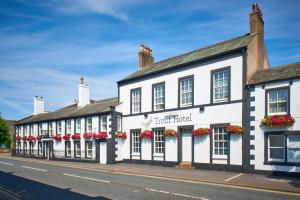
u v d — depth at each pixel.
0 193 12.14
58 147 35.06
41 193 12.10
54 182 15.12
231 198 10.88
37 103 47.38
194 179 15.66
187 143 21.97
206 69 21.06
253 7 21.03
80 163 28.16
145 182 14.99
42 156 38.00
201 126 20.91
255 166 17.56
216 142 20.03
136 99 26.97
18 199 11.00
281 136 16.97
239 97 18.83
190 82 22.14
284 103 16.81
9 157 40.56
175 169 20.73
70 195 11.63
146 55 31.19
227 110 19.41
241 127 18.36
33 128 41.44
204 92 21.02
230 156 18.92
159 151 24.14
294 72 16.80
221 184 14.30
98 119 29.28
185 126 22.00
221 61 20.17
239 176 16.53
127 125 27.45
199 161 20.73
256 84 17.92
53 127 36.69
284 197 11.05
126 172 19.88
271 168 16.84
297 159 15.96
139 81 26.62
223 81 20.02
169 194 11.69
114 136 27.23
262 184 13.73
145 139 25.41
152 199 10.77
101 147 28.14
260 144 17.42
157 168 21.59
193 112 21.56
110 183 14.66
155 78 25.05
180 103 22.73
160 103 24.48
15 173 19.42
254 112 17.89
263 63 21.70
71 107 39.66
